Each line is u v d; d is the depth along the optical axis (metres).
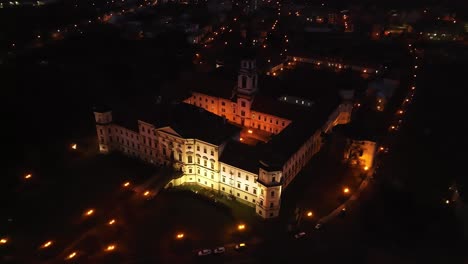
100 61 187.25
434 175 110.94
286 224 91.44
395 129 136.88
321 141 122.25
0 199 100.12
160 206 96.75
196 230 89.38
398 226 91.69
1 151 118.31
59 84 157.50
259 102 131.50
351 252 83.94
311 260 81.75
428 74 192.00
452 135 134.00
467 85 177.50
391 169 113.44
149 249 84.00
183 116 107.31
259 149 98.62
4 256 81.88
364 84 168.62
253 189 94.69
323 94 139.75
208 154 99.81
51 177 109.19
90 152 121.88
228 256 82.38
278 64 194.50
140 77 178.62
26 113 136.88
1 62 172.75
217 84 142.75
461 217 93.00
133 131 112.38
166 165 108.81
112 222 91.44
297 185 105.56
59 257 81.81
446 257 83.25
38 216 94.19
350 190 103.88
